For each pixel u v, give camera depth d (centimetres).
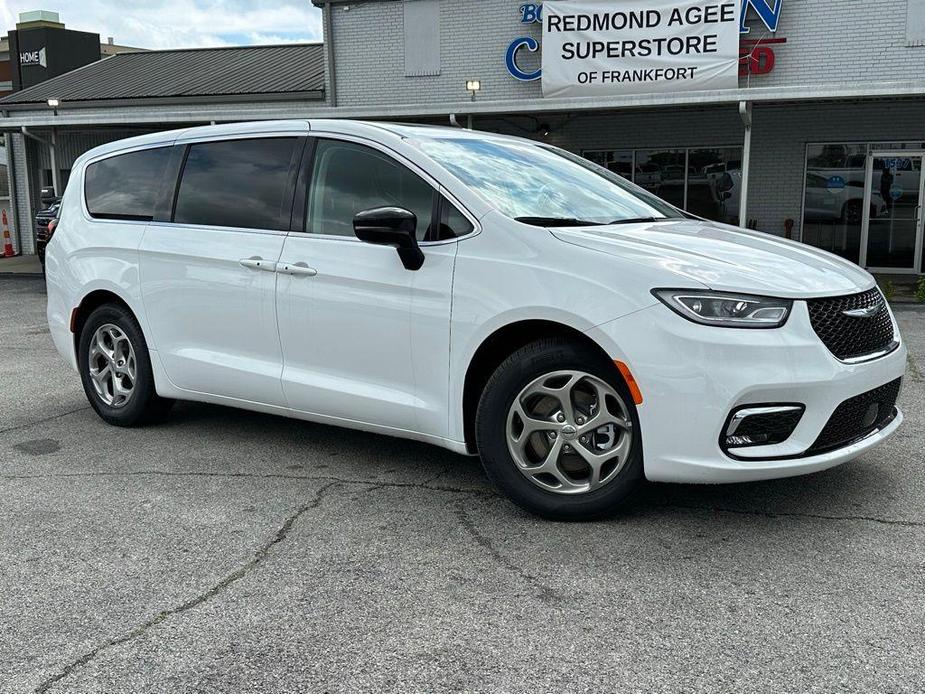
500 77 1678
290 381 409
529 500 346
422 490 387
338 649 250
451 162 382
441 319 356
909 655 242
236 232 431
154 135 488
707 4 1442
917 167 1454
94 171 514
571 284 325
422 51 1725
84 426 507
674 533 332
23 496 385
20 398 586
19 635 261
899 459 418
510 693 227
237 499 378
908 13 1420
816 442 317
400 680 233
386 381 381
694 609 271
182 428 498
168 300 455
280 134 429
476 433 355
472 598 281
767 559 307
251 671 239
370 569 305
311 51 2289
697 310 306
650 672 236
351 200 395
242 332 428
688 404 306
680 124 1569
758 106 1512
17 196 2225
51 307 528
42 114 2177
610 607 274
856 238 1509
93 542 332
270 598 283
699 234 374
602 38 1506
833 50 1465
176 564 311
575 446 335
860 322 330
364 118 1562
